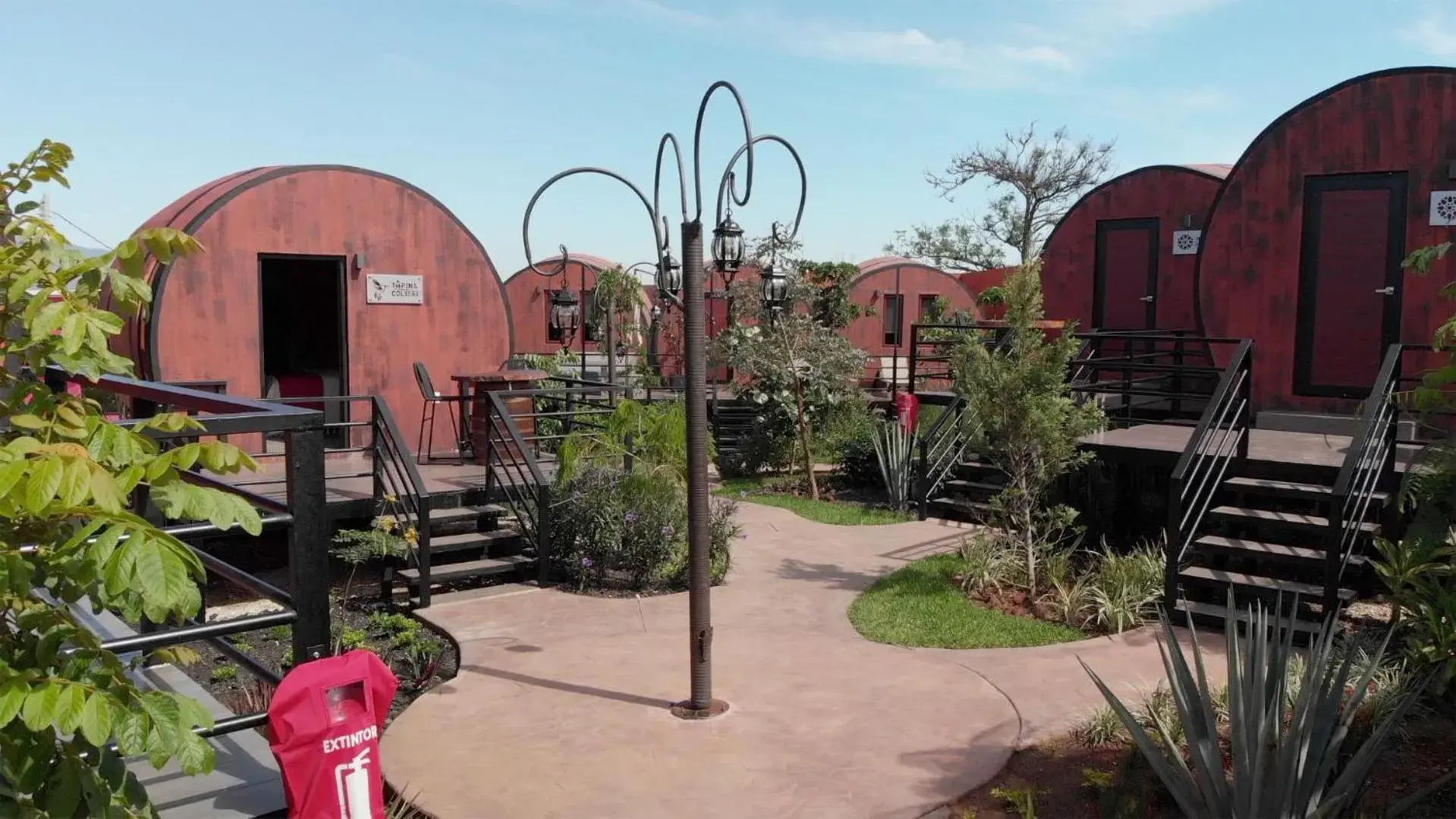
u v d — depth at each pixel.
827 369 14.48
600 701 5.86
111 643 2.84
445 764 5.02
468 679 6.24
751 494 13.15
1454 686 5.41
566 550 8.53
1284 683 4.12
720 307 19.52
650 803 4.62
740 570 9.01
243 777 3.58
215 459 2.49
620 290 18.92
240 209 9.73
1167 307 13.92
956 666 6.45
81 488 2.13
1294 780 3.91
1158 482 9.09
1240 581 7.23
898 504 11.90
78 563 2.27
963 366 8.31
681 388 18.75
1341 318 10.31
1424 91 9.76
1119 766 4.84
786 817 4.50
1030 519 8.66
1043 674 6.29
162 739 2.25
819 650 6.79
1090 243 14.65
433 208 11.02
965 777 4.87
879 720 5.56
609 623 7.38
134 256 2.67
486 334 11.46
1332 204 10.30
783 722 5.55
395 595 8.09
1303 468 8.16
